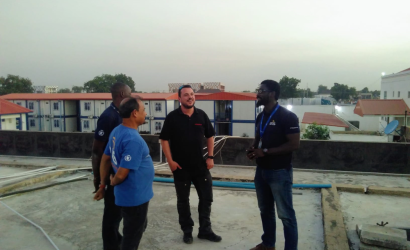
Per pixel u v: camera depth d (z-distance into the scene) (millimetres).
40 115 31219
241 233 3525
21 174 5965
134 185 2412
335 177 6426
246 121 29172
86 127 31125
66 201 4637
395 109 20328
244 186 5176
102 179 2693
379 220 3812
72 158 8406
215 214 4113
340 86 79000
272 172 2715
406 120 19281
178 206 3301
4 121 22375
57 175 6109
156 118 29031
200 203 3352
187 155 3217
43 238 3406
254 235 3471
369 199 4613
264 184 2883
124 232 2514
